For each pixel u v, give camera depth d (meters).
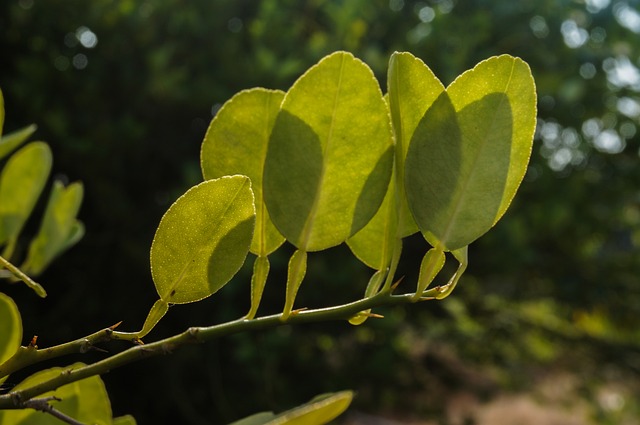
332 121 0.36
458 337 1.76
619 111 1.74
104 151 1.35
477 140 0.36
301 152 0.36
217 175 0.37
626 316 1.83
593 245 1.89
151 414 1.52
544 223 1.58
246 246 0.36
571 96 1.49
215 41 1.46
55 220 0.58
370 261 0.38
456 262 1.57
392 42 1.60
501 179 0.36
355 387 1.45
